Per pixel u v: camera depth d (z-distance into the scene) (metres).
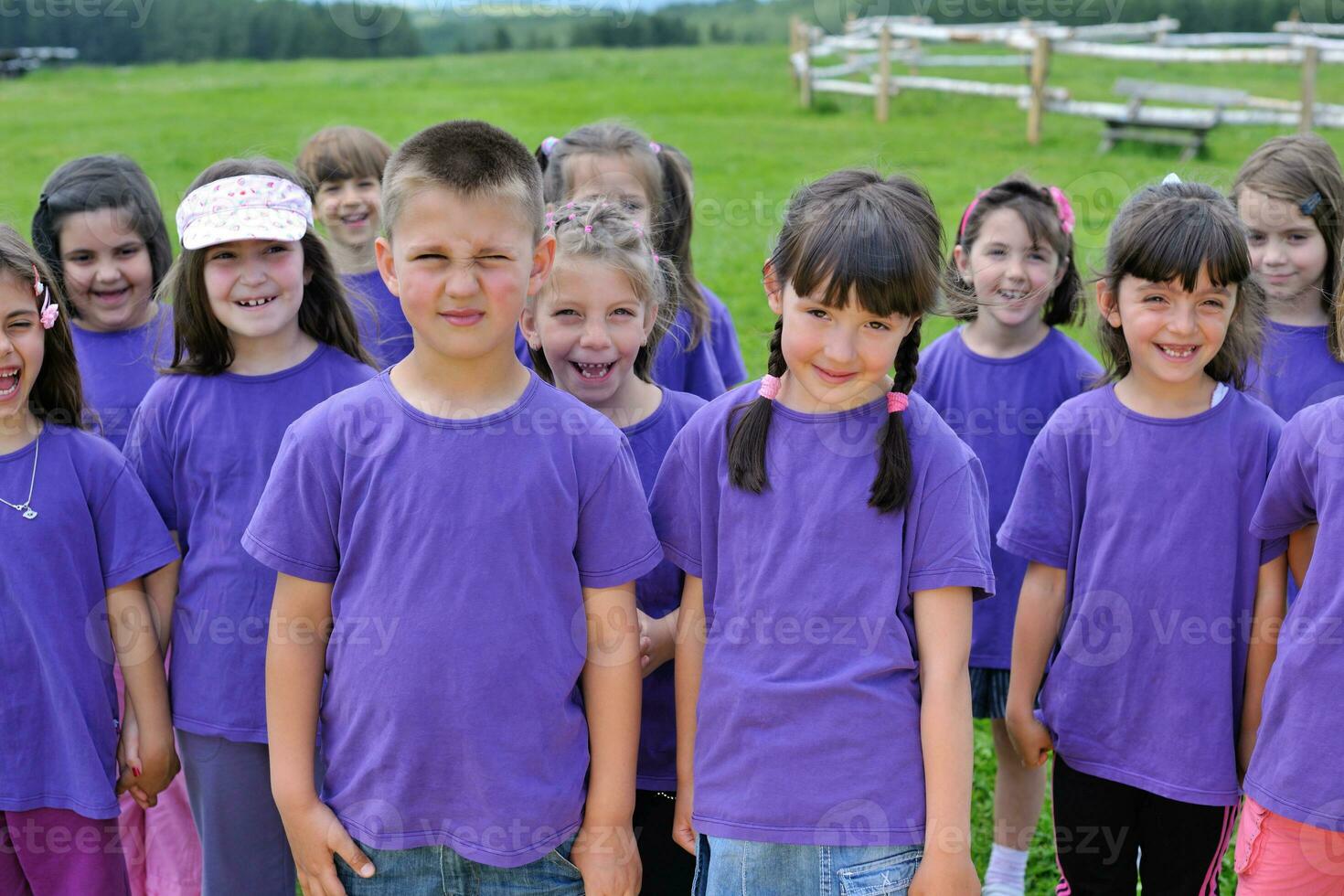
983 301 3.27
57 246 3.31
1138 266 2.56
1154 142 14.36
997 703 3.29
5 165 13.39
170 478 2.78
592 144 3.69
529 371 2.33
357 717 2.21
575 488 2.25
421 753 2.18
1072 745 2.70
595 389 2.73
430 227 2.12
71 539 2.59
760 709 2.22
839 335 2.17
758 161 13.70
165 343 3.32
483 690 2.17
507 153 2.20
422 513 2.18
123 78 24.61
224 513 2.70
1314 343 3.25
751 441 2.30
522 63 27.09
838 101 19.30
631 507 2.29
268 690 2.32
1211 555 2.59
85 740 2.58
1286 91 17.11
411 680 2.16
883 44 17.34
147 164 13.05
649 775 2.67
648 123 17.06
